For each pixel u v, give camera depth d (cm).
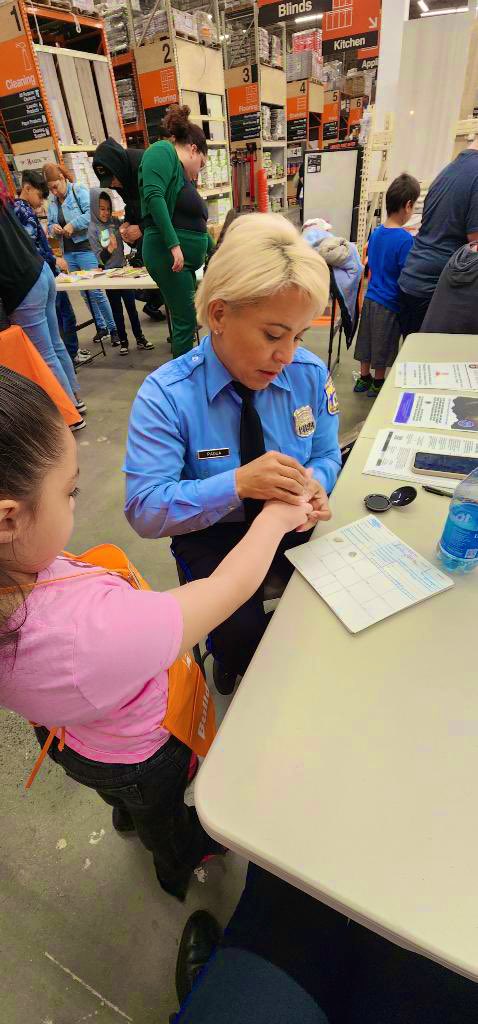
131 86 474
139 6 427
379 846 46
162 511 91
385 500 96
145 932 103
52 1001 95
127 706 67
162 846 94
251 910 63
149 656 52
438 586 77
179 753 81
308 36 645
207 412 97
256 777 53
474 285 204
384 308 292
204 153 292
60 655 48
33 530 45
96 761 74
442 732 56
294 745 55
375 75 686
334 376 352
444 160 457
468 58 402
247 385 93
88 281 324
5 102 388
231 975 55
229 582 64
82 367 396
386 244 281
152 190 263
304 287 74
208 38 462
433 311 222
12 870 114
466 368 154
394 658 65
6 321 250
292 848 47
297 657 66
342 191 380
